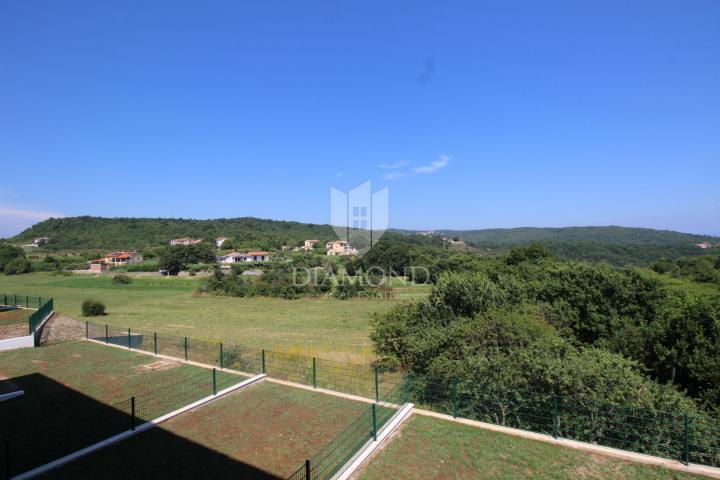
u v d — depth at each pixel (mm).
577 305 18047
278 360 18547
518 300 19281
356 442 9922
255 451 9711
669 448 9672
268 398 13125
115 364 17031
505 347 13742
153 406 12477
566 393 11078
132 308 45906
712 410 11898
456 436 10461
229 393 13500
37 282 67812
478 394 11883
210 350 19531
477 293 18562
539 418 11203
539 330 14031
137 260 99875
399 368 17453
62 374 15688
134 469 8844
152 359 17812
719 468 8742
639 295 17375
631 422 10164
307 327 34781
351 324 36500
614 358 11906
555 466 9023
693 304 14023
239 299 54719
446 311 18500
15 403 12758
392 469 8914
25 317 28344
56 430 10836
